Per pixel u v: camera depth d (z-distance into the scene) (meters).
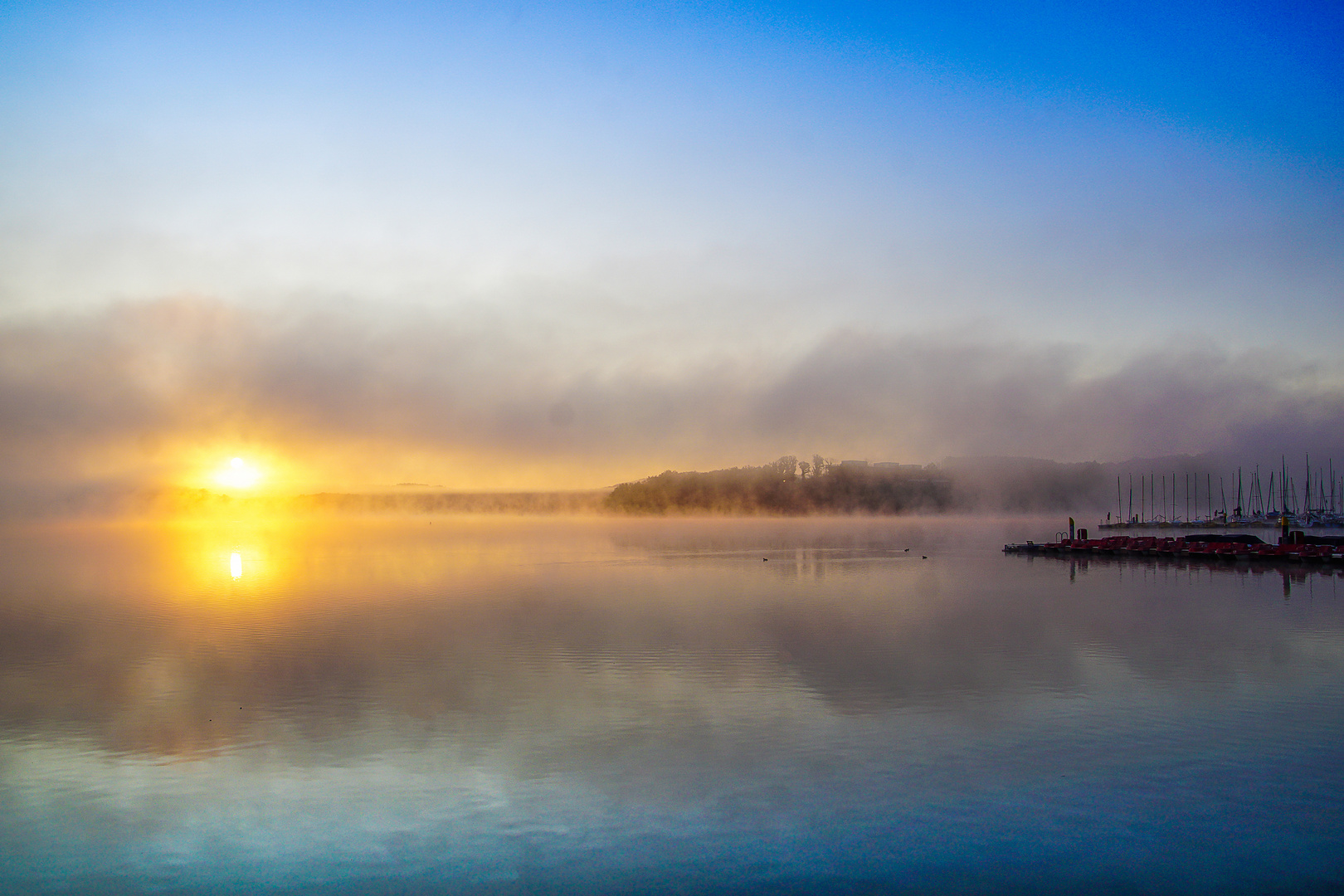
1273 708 27.50
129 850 18.22
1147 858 17.58
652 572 80.44
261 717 27.59
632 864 17.50
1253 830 18.70
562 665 35.25
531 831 18.91
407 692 30.69
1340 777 21.48
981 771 22.08
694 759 23.16
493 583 70.56
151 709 28.61
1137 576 73.38
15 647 40.50
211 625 47.44
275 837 18.75
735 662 35.44
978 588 64.44
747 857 17.72
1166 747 23.67
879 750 23.70
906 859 17.61
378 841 18.52
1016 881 16.75
